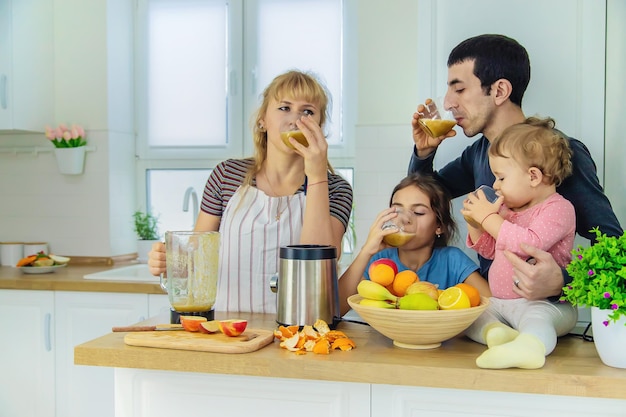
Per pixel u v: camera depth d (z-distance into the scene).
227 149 3.52
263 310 1.88
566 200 1.52
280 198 1.89
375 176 2.94
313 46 3.37
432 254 1.76
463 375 1.21
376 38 2.94
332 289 1.54
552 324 1.37
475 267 1.70
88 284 2.87
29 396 2.98
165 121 3.60
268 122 1.84
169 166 3.60
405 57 2.91
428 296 1.34
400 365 1.24
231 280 1.90
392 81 2.93
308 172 1.65
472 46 1.77
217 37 3.50
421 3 2.08
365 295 1.40
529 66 1.79
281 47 3.41
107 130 3.38
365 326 1.62
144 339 1.38
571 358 1.31
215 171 2.01
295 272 1.51
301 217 1.88
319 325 1.44
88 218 3.41
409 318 1.29
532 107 1.98
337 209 1.84
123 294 2.86
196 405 1.41
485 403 1.27
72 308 2.92
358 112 2.96
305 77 1.79
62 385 2.94
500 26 2.00
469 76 1.77
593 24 1.92
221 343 1.34
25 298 2.96
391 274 1.44
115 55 3.44
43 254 3.22
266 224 1.88
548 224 1.46
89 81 3.40
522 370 1.21
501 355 1.20
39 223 3.47
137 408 1.44
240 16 3.45
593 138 1.93
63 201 3.44
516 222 1.53
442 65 2.06
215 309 1.92
